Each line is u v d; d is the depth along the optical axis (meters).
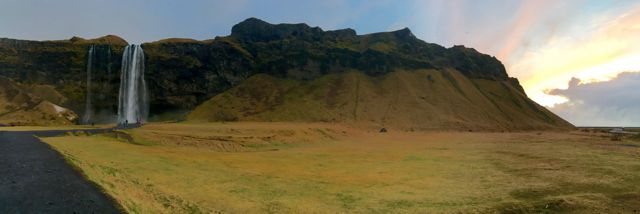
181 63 191.88
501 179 36.53
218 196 26.73
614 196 29.02
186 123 148.75
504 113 194.88
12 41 162.50
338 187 31.95
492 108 198.38
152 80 181.25
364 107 182.75
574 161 48.44
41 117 129.38
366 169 42.62
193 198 25.34
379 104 186.75
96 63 172.62
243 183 31.67
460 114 181.38
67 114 137.75
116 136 61.09
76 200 16.45
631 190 30.70
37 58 162.50
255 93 198.25
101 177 22.73
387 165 45.97
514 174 39.41
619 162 46.78
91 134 61.25
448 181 35.41
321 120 167.25
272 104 188.12
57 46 170.50
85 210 15.20
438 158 53.75
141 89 178.12
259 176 35.41
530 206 26.45
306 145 75.19
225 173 35.66
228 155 52.66
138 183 26.00
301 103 187.38
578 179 35.59
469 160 51.34
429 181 35.41
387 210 25.33
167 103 180.12
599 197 28.41
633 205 26.53
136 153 44.34
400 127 158.62
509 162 48.97
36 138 49.00
